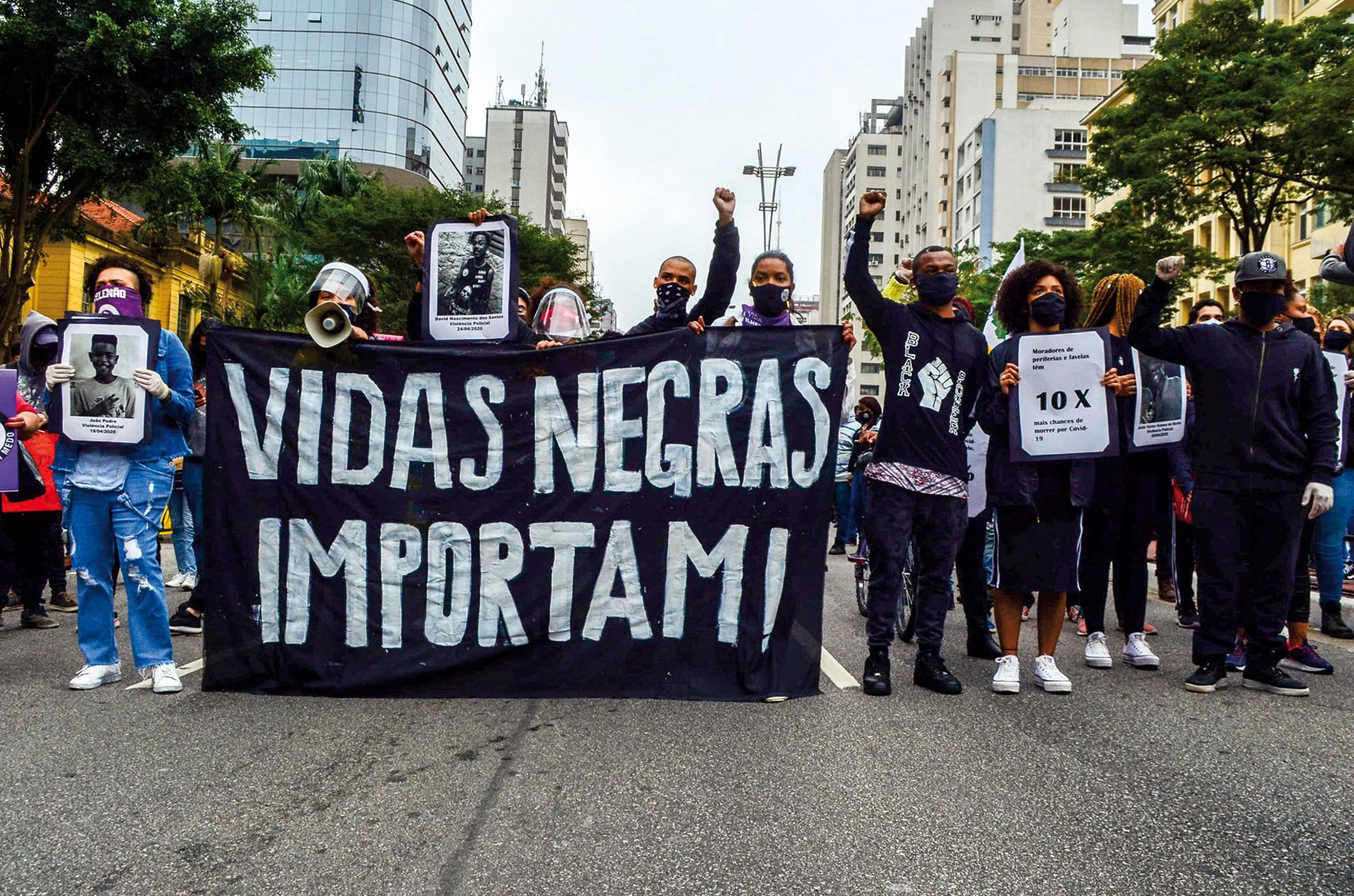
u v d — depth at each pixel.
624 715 4.19
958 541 4.75
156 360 4.50
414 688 4.47
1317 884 2.56
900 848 2.76
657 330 5.25
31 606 6.33
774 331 4.67
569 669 4.52
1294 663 5.28
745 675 4.49
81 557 4.55
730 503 4.59
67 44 16.06
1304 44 18.94
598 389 4.63
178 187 18.39
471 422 4.61
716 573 4.55
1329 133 17.72
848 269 4.70
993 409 4.85
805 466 4.61
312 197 37.69
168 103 16.98
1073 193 68.88
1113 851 2.75
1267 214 20.50
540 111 115.19
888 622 4.64
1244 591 4.84
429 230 4.92
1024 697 4.59
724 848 2.75
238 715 4.12
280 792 3.18
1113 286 5.27
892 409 4.67
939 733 3.93
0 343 17.27
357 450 4.59
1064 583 4.59
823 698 4.50
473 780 3.30
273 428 4.58
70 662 5.19
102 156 16.62
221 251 31.25
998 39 91.31
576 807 3.06
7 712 4.14
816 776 3.36
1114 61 81.19
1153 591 8.70
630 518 4.57
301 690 4.48
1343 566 6.28
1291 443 4.68
